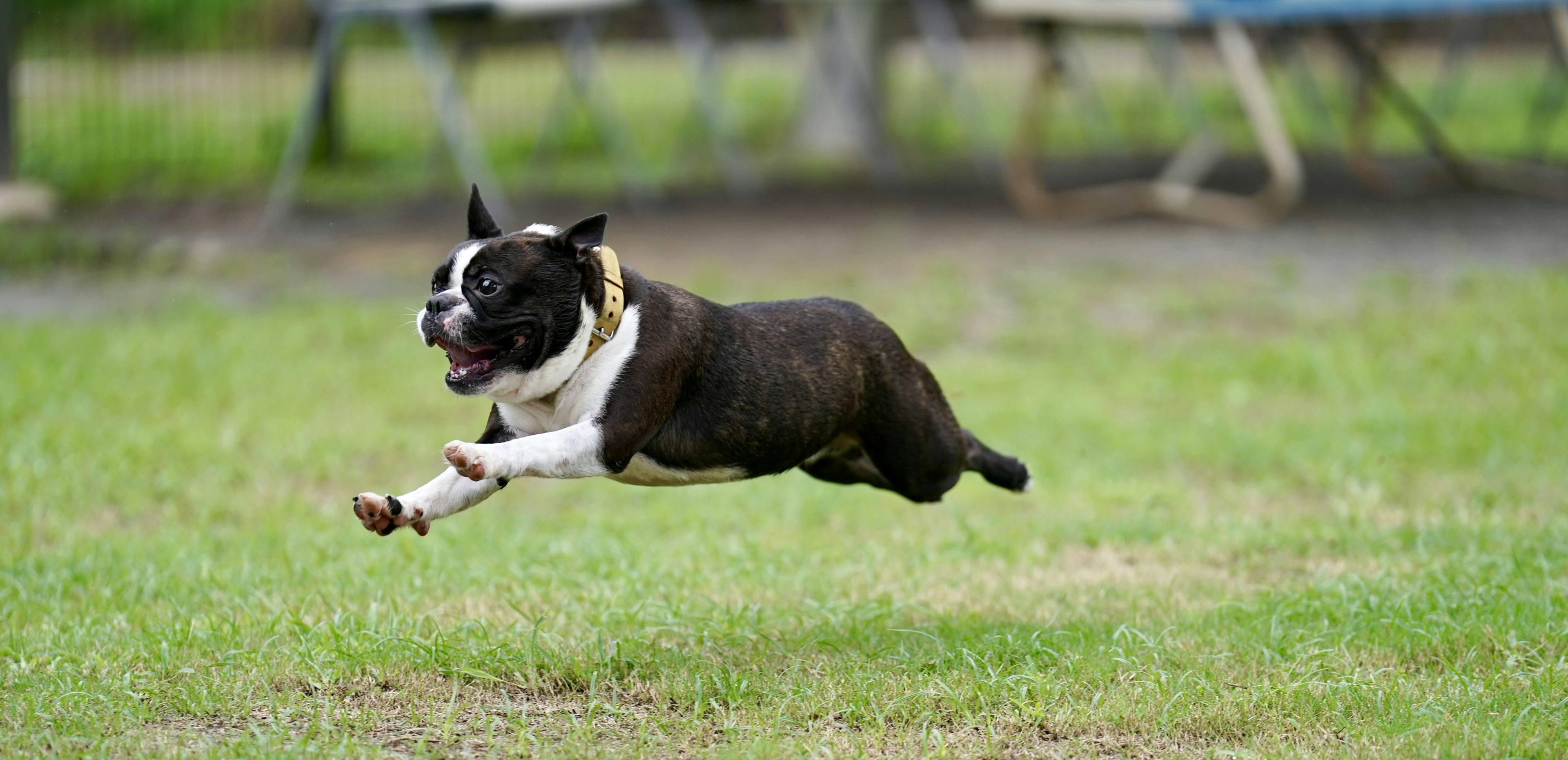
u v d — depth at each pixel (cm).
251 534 1020
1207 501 1151
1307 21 2202
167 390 1369
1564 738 636
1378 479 1154
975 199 2414
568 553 961
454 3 2056
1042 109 2208
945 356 1562
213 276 1856
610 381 661
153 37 2833
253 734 649
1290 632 787
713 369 695
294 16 3055
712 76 2633
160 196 2320
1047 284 1816
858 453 823
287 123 2747
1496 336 1530
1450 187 2405
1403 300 1712
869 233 2116
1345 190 2402
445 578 900
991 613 852
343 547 988
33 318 1631
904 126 3228
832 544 1024
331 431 1290
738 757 621
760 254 1966
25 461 1138
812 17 2797
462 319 636
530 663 729
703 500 1169
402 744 648
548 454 634
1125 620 827
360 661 723
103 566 912
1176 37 2780
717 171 2675
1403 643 762
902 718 682
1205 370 1484
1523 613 793
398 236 2086
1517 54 3906
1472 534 981
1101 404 1392
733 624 798
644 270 1848
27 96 2533
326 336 1593
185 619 793
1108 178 2588
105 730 648
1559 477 1132
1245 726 670
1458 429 1251
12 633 767
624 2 2162
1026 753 646
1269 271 1862
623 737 661
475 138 2264
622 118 3238
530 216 2208
